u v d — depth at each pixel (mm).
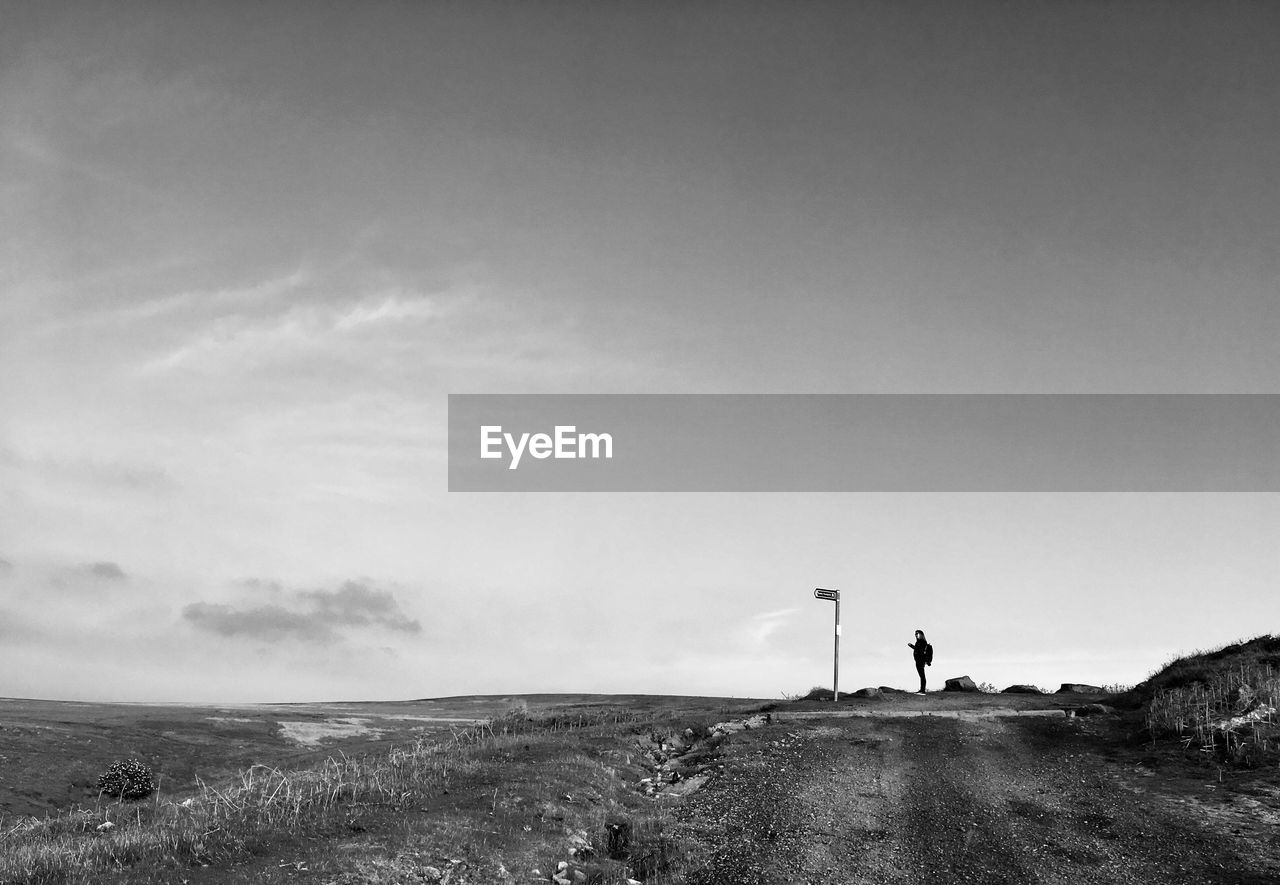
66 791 26828
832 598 33125
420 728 42812
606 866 17406
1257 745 22406
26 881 14406
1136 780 22031
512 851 17094
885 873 17625
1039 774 23109
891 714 29484
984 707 30484
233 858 15594
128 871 14797
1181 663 30969
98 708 44375
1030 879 17141
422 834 17188
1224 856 17438
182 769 30531
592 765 23375
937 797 21547
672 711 34312
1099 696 32844
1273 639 30422
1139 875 17062
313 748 35531
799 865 18031
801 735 26984
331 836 16922
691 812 21047
